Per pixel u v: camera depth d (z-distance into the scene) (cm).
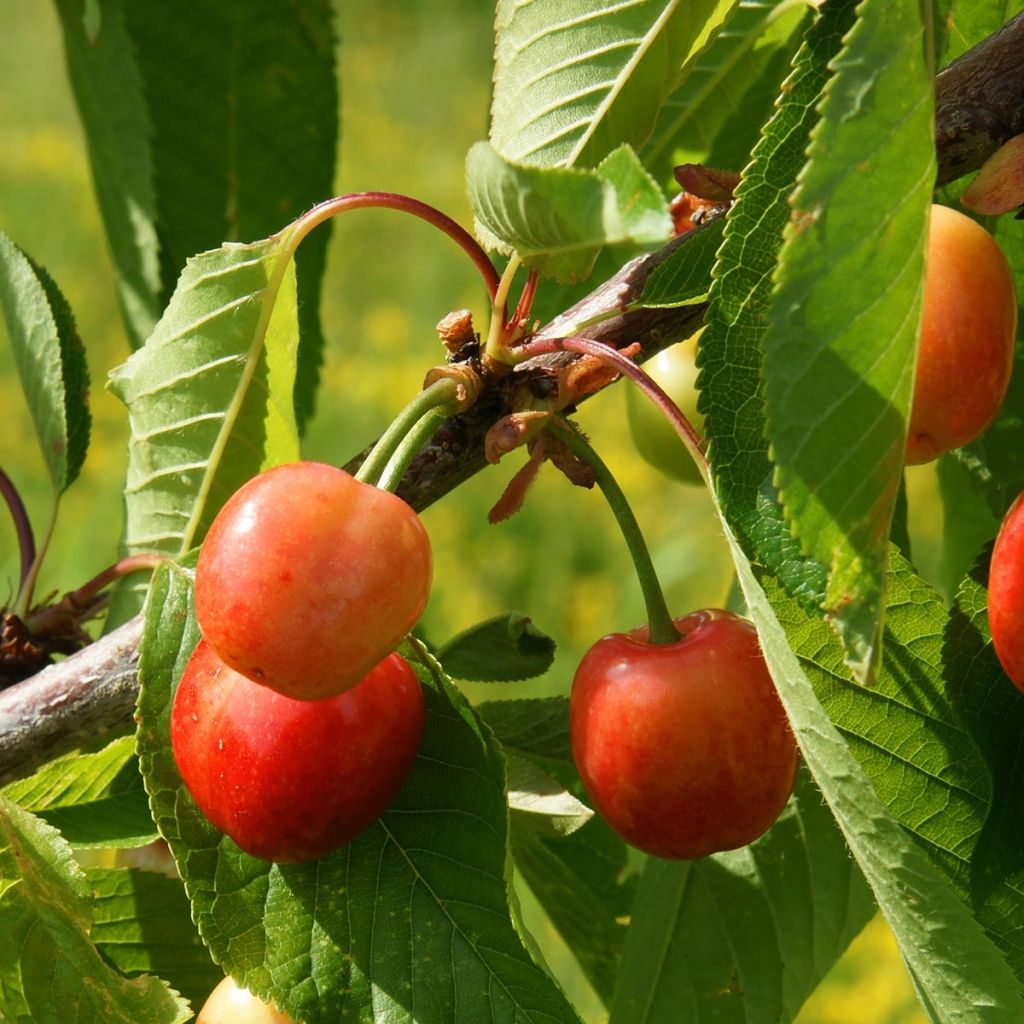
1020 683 32
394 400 123
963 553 42
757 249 33
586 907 40
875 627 31
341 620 31
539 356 35
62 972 35
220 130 44
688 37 35
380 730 33
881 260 30
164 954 37
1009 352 33
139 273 45
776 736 33
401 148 159
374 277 138
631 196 29
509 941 33
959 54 37
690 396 41
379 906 34
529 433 34
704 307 36
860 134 30
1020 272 38
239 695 33
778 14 40
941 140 35
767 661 32
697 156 41
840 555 30
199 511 37
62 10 44
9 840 34
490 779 34
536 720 38
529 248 33
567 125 35
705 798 33
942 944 31
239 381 36
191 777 33
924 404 33
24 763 36
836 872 39
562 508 111
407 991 33
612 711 33
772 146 32
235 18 44
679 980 39
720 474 33
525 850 39
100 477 108
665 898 39
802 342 30
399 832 34
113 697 36
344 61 178
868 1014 81
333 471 32
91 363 124
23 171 140
